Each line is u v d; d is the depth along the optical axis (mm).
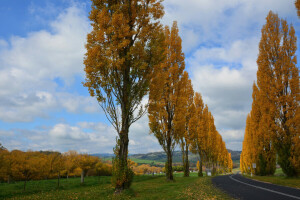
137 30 15625
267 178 24328
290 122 22844
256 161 32562
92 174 40000
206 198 9906
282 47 26016
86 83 13992
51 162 24875
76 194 14555
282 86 24797
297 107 23141
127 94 14305
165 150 24250
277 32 26891
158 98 16281
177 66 25672
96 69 13781
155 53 14875
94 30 14367
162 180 25922
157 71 15445
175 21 27172
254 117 34656
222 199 9375
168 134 24375
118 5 14461
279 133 23578
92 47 13789
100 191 14727
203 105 44156
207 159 43719
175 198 10461
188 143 35750
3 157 22406
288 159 22328
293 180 19078
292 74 24719
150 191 14672
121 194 12148
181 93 25422
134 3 15703
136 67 14297
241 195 10547
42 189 21531
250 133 39625
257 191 12234
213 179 25578
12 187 22312
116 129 13906
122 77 14531
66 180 30422
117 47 13711
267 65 26875
